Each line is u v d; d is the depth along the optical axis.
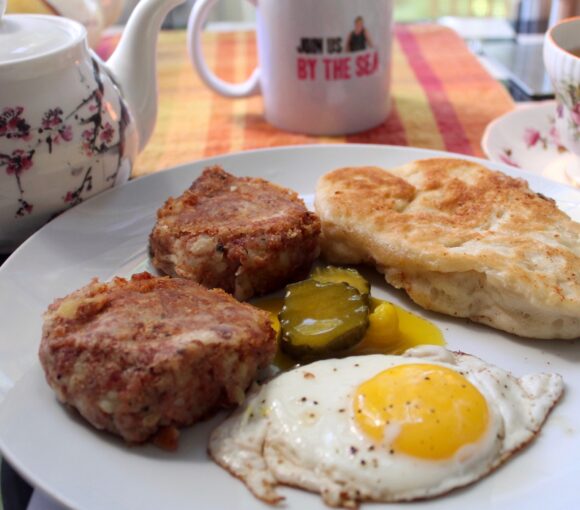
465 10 0.76
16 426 0.22
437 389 0.22
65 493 0.20
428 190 0.31
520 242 0.27
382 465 0.21
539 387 0.24
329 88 0.41
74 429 0.22
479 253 0.27
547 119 0.41
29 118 0.28
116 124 0.32
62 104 0.29
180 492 0.20
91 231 0.31
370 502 0.20
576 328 0.26
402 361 0.24
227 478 0.21
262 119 0.45
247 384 0.24
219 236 0.28
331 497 0.20
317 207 0.32
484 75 0.51
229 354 0.23
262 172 0.35
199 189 0.32
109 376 0.22
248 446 0.22
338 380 0.24
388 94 0.44
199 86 0.51
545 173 0.37
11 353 0.25
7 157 0.28
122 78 0.34
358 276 0.29
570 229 0.28
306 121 0.42
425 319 0.28
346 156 0.36
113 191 0.33
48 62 0.28
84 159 0.30
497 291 0.27
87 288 0.25
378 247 0.29
